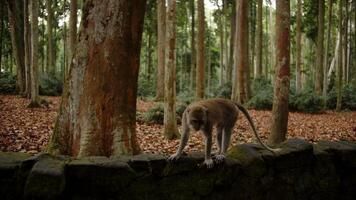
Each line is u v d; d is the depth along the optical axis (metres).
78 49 6.03
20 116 14.69
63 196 4.28
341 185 5.76
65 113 6.09
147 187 4.60
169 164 4.71
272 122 9.55
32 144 9.60
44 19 38.12
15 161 4.39
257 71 28.55
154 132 12.30
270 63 50.16
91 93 5.91
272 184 5.27
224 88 26.45
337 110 22.94
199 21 20.62
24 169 4.31
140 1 6.05
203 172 4.86
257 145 5.46
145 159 4.65
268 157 5.24
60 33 40.38
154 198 4.64
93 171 4.41
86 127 5.89
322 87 28.48
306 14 30.86
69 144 6.04
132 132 6.10
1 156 4.54
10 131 11.17
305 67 47.31
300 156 5.44
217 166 4.93
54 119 14.29
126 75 5.99
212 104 5.41
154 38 44.06
